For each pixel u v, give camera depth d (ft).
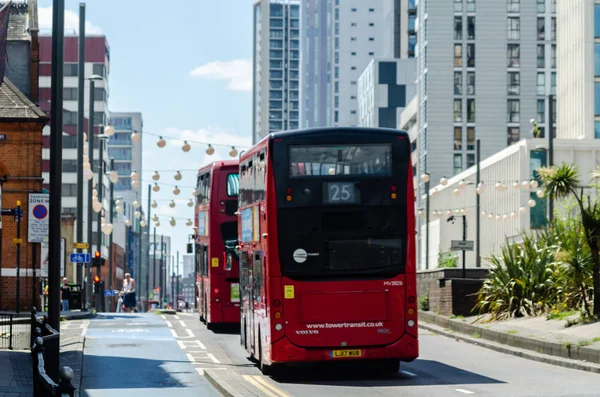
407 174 76.54
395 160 76.54
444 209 411.95
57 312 67.31
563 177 105.40
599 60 344.49
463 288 130.00
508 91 447.83
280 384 73.26
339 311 75.20
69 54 537.65
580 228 111.45
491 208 359.66
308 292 75.05
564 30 362.12
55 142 67.92
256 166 82.33
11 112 171.73
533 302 117.80
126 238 598.75
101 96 540.11
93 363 89.51
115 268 490.90
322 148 76.07
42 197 103.91
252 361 91.04
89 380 77.41
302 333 74.90
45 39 533.96
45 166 500.33
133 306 262.47
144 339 115.24
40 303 173.47
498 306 119.14
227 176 124.98
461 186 196.54
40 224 103.81
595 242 103.09
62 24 68.90
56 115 67.97
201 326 136.77
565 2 361.51
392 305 75.72
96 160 529.45
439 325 130.52
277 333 74.84
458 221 386.52
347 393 66.90
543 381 72.54
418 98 478.18
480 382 72.59
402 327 75.72
